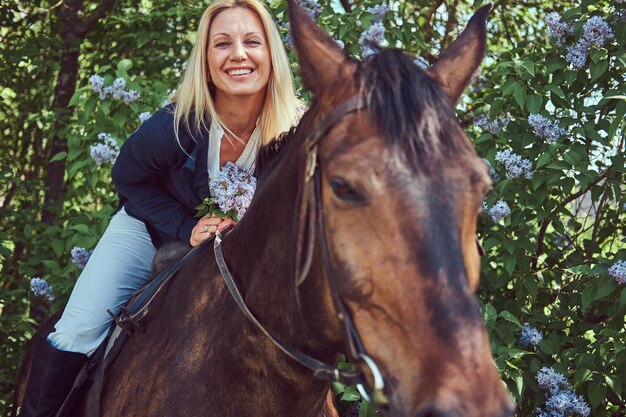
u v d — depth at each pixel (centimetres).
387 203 143
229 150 259
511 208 380
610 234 400
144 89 450
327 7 435
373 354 147
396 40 455
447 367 134
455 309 137
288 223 181
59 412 240
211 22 253
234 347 194
